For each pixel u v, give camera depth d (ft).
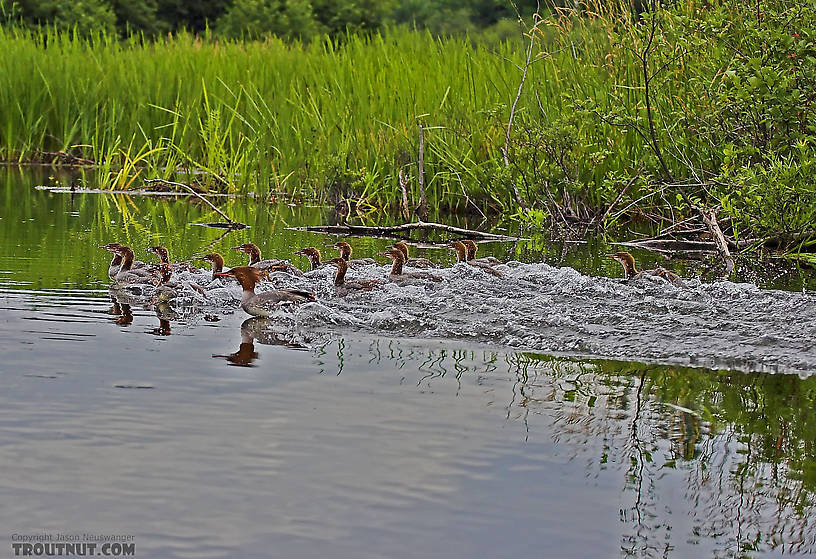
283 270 45.03
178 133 93.40
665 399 27.58
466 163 71.82
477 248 55.88
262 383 27.99
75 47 105.81
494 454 23.16
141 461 22.15
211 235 58.54
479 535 19.29
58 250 50.55
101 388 27.07
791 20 51.60
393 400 26.81
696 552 18.92
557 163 66.74
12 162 96.07
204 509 20.01
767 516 20.49
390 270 45.06
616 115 61.87
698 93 59.00
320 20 182.70
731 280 46.78
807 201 52.03
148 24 176.45
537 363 31.09
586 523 19.93
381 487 21.18
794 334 34.78
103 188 81.51
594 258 53.31
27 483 20.92
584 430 24.91
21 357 29.96
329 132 77.97
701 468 22.79
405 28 97.96
